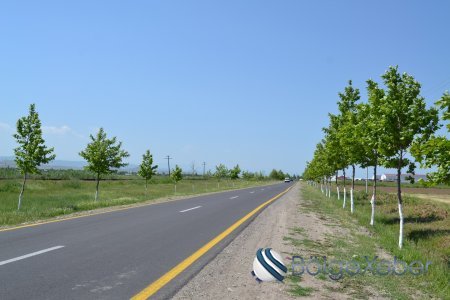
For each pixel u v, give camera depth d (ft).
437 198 129.59
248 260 26.35
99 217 49.29
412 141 36.35
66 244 30.14
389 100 37.58
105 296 17.81
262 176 492.54
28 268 22.45
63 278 20.57
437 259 30.66
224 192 133.39
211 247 30.58
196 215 54.13
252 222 47.83
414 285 22.68
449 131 24.41
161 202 78.33
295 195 120.98
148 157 133.69
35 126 64.59
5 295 17.53
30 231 36.70
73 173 229.25
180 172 149.18
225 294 18.66
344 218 57.93
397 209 75.97
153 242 32.01
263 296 18.57
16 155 63.36
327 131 91.81
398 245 36.88
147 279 20.88
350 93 76.74
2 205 70.13
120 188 154.51
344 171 78.54
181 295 18.30
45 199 87.35
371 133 41.24
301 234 39.19
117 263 24.30
